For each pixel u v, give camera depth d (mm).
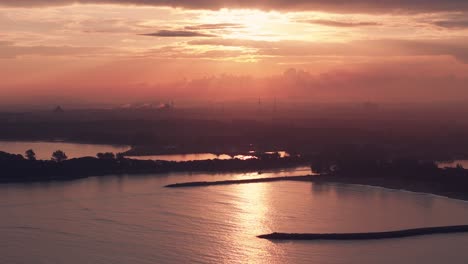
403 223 144875
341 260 117250
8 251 120812
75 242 126188
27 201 167125
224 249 122312
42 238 129250
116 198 171125
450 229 138375
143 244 124750
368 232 134500
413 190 189125
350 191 187750
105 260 115438
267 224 141250
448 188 191625
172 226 138250
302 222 144125
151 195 176375
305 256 119250
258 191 185500
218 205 161625
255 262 115438
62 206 159750
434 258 119312
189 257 117375
